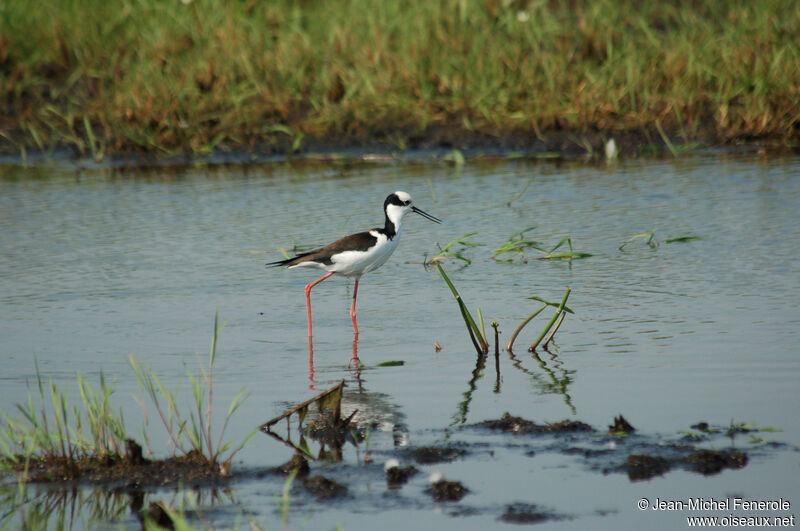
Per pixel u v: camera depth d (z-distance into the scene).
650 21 24.78
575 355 10.33
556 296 12.42
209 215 16.88
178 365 10.36
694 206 16.42
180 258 14.52
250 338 11.27
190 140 21.56
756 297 11.89
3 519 7.21
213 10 24.64
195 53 23.14
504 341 10.95
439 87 22.38
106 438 8.41
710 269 13.20
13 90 22.70
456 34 23.52
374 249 12.09
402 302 12.61
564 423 8.48
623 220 15.86
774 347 10.18
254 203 17.59
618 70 22.17
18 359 10.48
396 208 12.52
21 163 21.17
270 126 21.83
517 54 22.48
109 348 10.86
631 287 12.62
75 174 20.23
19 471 7.96
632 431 8.34
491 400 9.21
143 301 12.63
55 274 13.77
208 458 8.09
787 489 7.35
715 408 8.74
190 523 7.11
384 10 24.52
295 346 10.99
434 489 7.45
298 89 22.52
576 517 7.04
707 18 24.77
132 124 21.62
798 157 19.55
